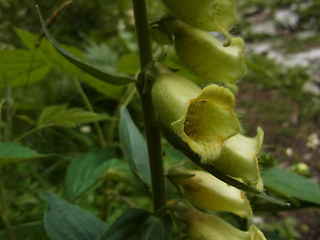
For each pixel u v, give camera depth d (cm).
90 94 32
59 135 25
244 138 9
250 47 80
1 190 14
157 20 10
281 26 89
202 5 8
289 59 73
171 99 8
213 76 10
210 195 10
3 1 37
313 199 13
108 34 47
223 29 8
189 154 9
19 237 14
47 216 11
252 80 65
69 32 45
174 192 13
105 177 14
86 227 12
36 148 24
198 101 8
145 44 10
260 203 15
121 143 12
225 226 10
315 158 45
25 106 18
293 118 54
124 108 13
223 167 9
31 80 17
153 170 11
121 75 9
